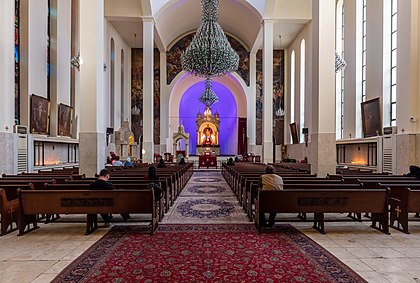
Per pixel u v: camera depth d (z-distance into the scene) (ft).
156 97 89.81
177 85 97.60
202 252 15.85
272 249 16.33
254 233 19.43
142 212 19.34
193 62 42.78
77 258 15.05
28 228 19.97
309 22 65.98
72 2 56.39
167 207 26.50
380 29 43.88
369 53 46.80
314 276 12.97
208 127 107.45
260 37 76.84
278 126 89.61
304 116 73.10
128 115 86.22
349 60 53.01
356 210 19.51
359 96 50.70
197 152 105.29
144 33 64.03
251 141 90.43
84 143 33.53
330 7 33.19
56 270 13.65
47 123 47.14
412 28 34.73
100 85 34.78
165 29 79.46
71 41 56.39
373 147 44.80
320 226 19.86
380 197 19.45
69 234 19.25
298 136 77.82
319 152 32.76
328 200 19.49
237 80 92.48
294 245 17.01
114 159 52.21
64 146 52.11
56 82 49.39
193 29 89.86
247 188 25.98
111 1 63.57
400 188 20.04
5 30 35.42
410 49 34.88
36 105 43.32
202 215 24.90
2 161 34.55
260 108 90.27
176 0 66.49
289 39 81.51
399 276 13.00
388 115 42.98
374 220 20.67
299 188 21.79
